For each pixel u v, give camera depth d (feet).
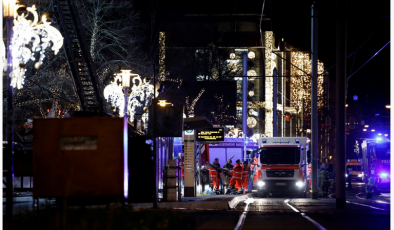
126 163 74.79
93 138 71.15
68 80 272.51
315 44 205.87
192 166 174.40
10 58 98.12
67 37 191.62
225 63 490.90
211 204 134.51
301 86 572.10
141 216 78.54
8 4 98.94
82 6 302.45
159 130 120.67
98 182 71.00
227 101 402.72
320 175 248.11
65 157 70.85
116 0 321.93
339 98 141.69
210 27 497.46
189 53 479.41
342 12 141.69
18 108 266.77
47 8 270.26
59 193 70.33
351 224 96.73
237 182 214.90
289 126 577.43
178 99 399.44
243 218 106.52
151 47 378.53
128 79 173.37
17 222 77.25
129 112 219.41
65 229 69.67
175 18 484.74
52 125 71.10
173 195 146.30
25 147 178.60
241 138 325.62
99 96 192.85
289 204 162.91
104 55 328.90
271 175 234.99
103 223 71.92
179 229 79.92
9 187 91.61
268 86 517.14
